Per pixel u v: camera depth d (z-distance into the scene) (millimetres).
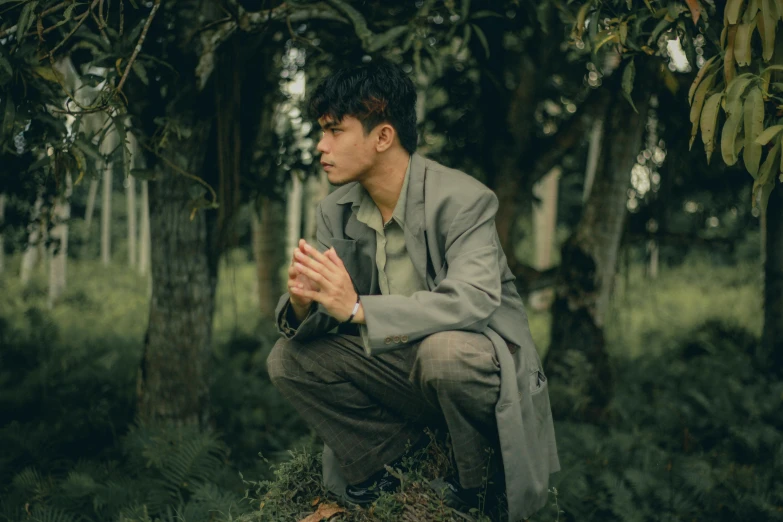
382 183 2125
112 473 3711
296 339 2215
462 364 1931
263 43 3840
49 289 12914
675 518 3559
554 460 2184
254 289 14758
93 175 2666
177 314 4199
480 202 2074
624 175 5449
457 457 2090
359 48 4391
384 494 2182
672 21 2398
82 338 8273
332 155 2064
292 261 1965
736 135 2102
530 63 5809
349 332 2369
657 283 16016
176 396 4215
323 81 2084
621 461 4262
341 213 2277
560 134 5812
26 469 3477
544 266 14188
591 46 2566
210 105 3834
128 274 18484
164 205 4090
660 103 5301
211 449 3717
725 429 4984
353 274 2246
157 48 3619
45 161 2664
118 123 2584
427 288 2115
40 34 2406
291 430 5055
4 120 2498
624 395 5824
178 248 4152
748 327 9555
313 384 2223
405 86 2086
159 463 3557
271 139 4809
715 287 16094
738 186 6008
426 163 2158
